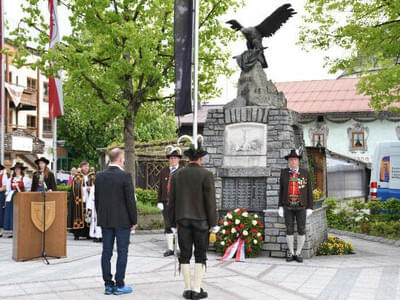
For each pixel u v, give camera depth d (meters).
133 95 16.22
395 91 13.84
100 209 6.30
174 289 6.44
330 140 31.61
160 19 15.52
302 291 6.41
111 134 38.72
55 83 15.55
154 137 38.16
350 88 33.47
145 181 21.19
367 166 28.89
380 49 13.05
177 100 9.93
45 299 5.84
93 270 7.83
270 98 10.37
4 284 6.72
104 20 14.84
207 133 10.28
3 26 17.69
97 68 16.48
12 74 34.41
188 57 9.96
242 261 8.80
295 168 9.03
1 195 13.12
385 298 6.03
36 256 8.98
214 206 6.16
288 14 10.16
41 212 8.92
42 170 11.67
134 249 10.27
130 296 6.03
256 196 9.82
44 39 14.92
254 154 9.86
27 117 37.28
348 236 14.02
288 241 8.97
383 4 12.70
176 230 6.62
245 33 10.38
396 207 14.52
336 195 25.25
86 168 12.50
